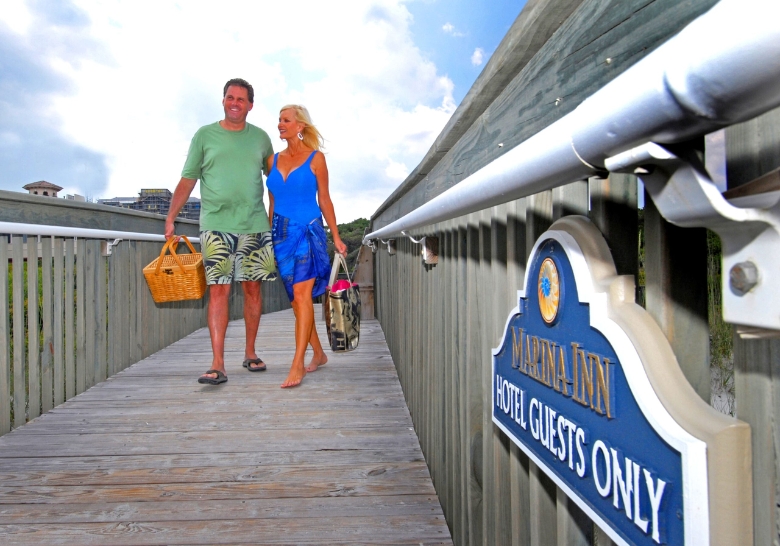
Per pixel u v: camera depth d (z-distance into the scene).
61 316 3.04
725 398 0.62
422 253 2.11
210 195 3.25
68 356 3.12
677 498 0.44
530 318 0.79
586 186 0.80
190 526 1.74
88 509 1.84
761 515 0.41
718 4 0.28
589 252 0.61
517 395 0.85
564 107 0.72
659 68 0.31
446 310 1.75
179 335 5.14
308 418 2.71
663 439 0.46
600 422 0.57
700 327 0.56
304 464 2.18
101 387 3.35
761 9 0.24
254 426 2.60
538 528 0.89
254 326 3.67
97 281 3.50
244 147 3.31
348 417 2.71
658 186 0.38
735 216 0.32
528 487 1.00
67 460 2.23
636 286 0.66
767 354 0.41
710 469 0.41
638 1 0.53
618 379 0.54
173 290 3.47
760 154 0.41
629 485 0.51
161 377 3.59
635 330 0.52
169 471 2.12
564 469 0.67
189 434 2.51
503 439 1.12
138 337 4.13
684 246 0.56
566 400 0.66
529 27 0.75
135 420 2.71
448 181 1.59
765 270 0.32
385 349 4.43
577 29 0.68
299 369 3.28
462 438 1.52
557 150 0.47
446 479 1.76
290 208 3.24
